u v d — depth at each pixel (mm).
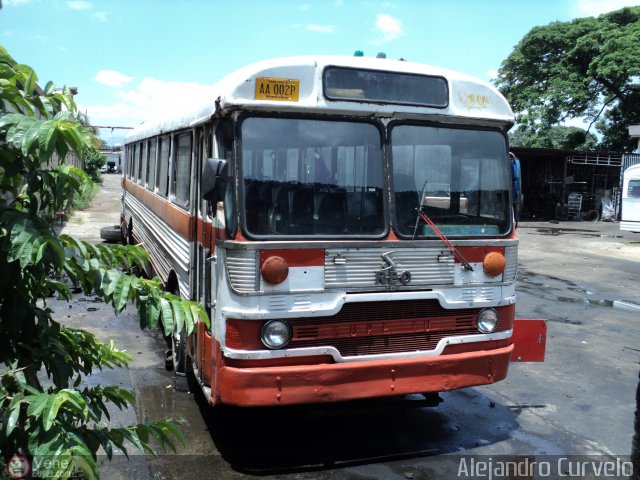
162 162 7488
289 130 4250
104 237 14570
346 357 4297
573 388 6406
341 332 4285
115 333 7750
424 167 4617
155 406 5410
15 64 2641
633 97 35312
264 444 4750
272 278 4055
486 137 4879
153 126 7957
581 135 39031
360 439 4930
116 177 44875
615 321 9570
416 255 4484
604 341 8359
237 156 4117
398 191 4520
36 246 2363
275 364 4145
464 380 4660
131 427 2852
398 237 4461
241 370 4059
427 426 5258
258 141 4172
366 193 4422
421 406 5098
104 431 2711
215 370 4297
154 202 8109
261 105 4121
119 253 2994
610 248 19375
